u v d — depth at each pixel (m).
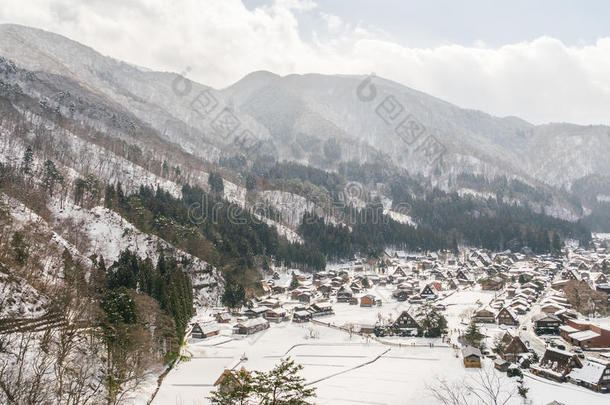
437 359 83.94
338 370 79.31
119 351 59.09
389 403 63.03
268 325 113.75
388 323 111.56
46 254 90.38
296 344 97.38
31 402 37.47
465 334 90.38
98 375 55.22
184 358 83.50
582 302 121.12
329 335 104.56
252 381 30.05
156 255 128.75
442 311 127.38
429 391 66.31
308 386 70.94
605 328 88.56
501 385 66.75
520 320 113.25
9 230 84.31
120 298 66.31
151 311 78.62
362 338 101.81
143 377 64.19
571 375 68.06
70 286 76.31
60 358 46.97
